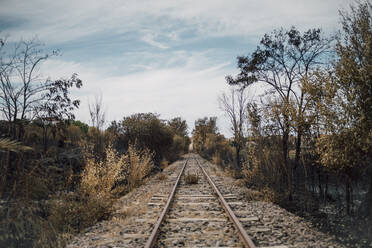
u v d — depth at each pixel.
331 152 7.54
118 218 7.78
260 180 12.83
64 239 6.06
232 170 19.66
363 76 7.15
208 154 47.12
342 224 7.41
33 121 11.56
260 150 12.62
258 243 5.58
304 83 9.22
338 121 7.34
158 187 13.65
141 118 26.52
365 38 7.27
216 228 6.60
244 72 15.36
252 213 8.19
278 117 10.65
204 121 63.25
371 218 7.46
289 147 11.49
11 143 5.50
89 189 8.88
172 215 7.89
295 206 9.84
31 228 5.96
